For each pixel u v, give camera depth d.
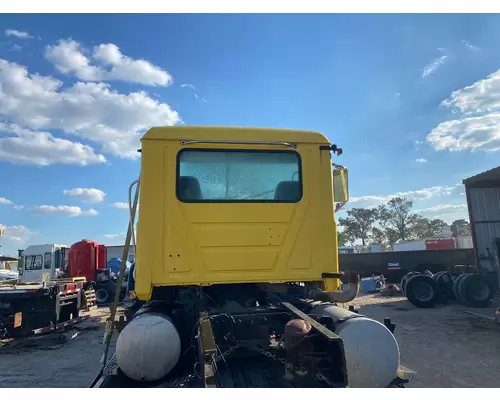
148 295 3.34
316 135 3.77
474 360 6.54
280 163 3.67
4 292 9.20
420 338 8.27
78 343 8.85
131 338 3.06
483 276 12.73
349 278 3.65
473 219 14.82
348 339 3.01
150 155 3.48
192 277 3.38
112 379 3.12
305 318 3.12
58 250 18.95
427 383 5.37
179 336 3.17
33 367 6.87
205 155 3.56
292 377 2.89
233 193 3.54
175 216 3.43
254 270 3.48
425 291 13.16
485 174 13.46
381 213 63.19
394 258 18.70
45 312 9.41
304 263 3.58
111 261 20.58
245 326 3.37
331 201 3.72
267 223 3.56
